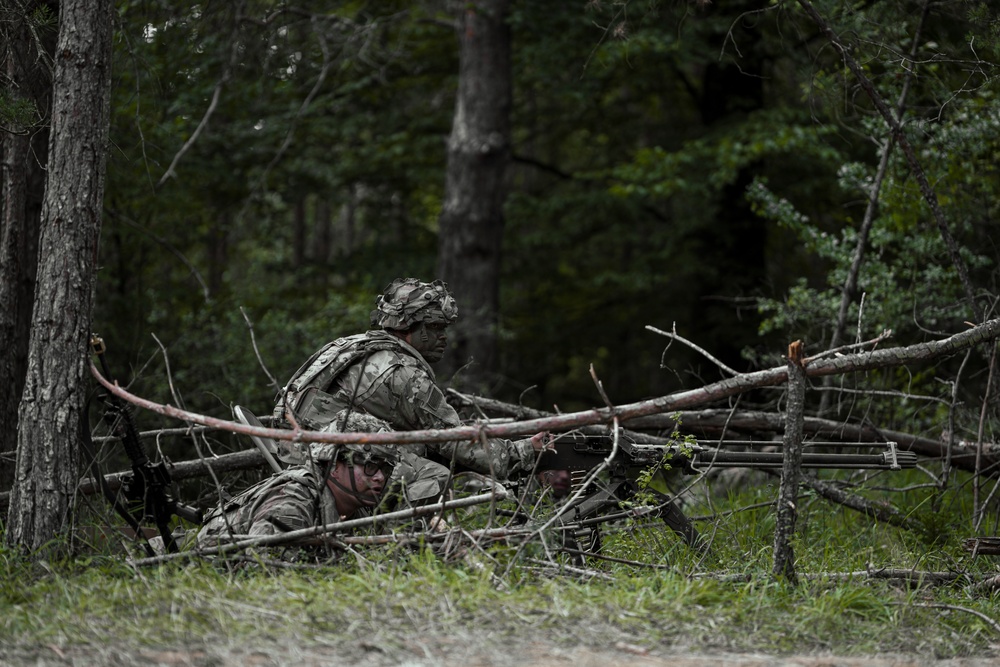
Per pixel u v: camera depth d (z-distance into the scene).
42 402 9.12
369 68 31.67
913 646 7.93
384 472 9.52
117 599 7.65
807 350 17.39
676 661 7.04
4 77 11.44
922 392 16.42
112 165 16.77
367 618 7.39
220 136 28.55
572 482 9.93
